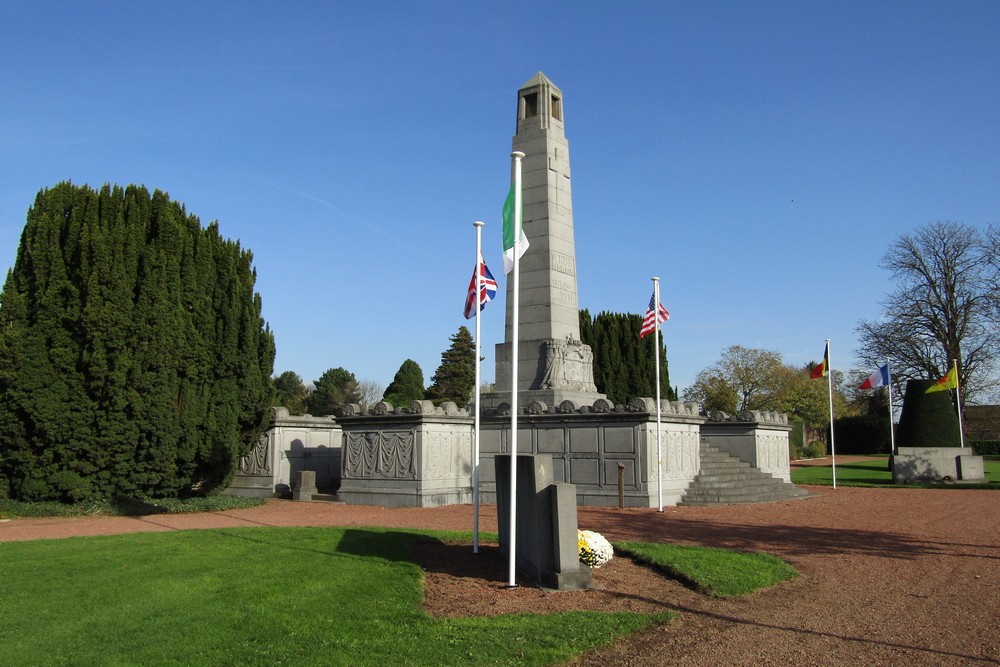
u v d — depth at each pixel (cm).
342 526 1819
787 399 7425
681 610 1006
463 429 2622
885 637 897
